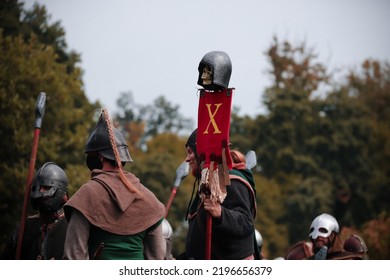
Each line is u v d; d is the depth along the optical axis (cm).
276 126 15100
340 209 14862
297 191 14362
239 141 15200
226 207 1730
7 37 7894
